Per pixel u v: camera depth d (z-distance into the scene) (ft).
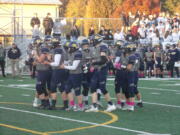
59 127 36.70
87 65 45.78
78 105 46.78
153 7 165.37
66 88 46.11
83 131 35.01
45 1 132.98
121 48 46.96
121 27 109.19
